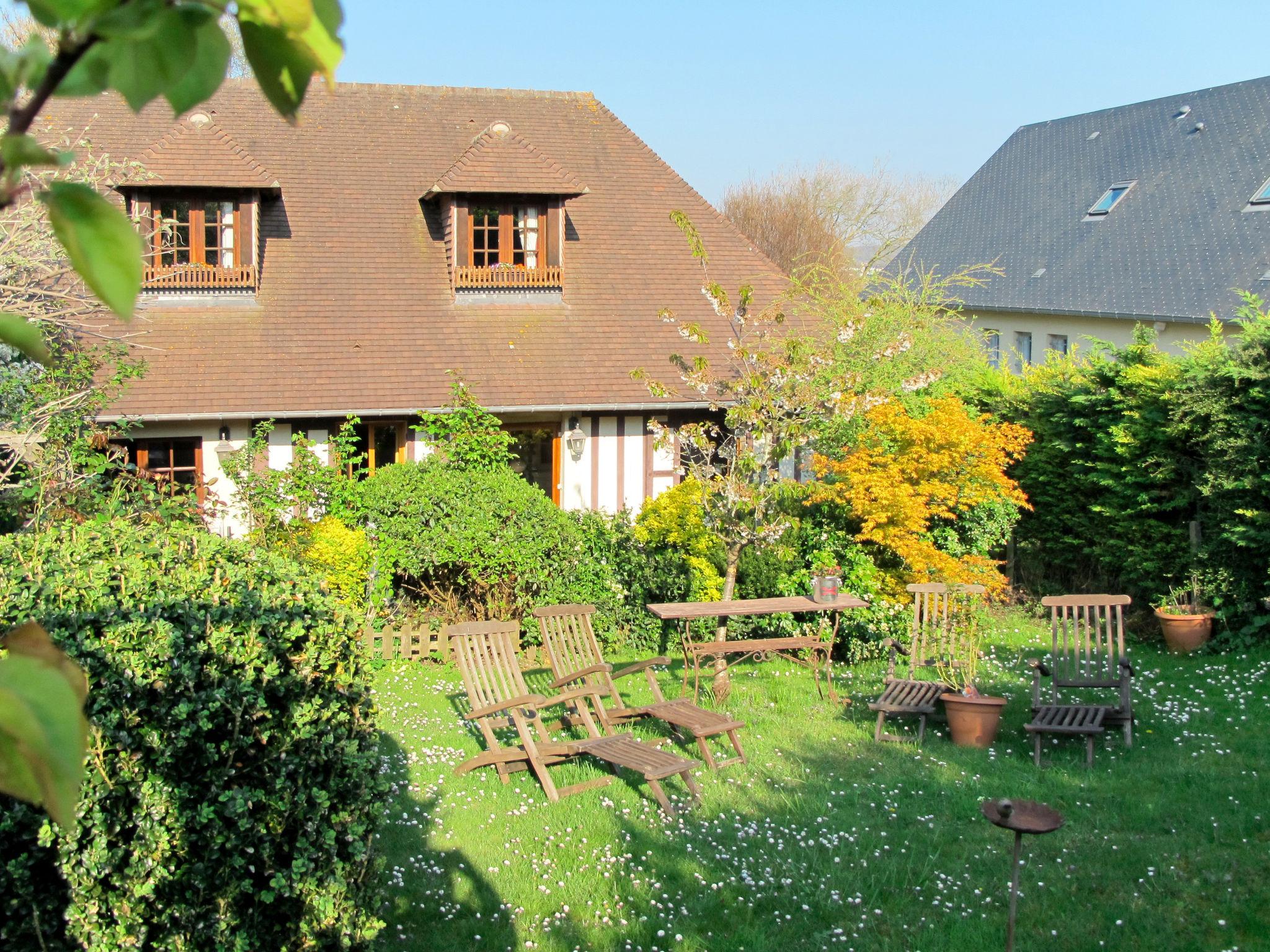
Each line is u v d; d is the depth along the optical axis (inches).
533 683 491.5
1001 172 1411.2
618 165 832.9
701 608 453.7
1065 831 330.3
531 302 721.0
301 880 210.2
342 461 567.2
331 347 657.0
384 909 271.4
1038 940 263.7
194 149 644.1
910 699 425.1
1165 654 548.1
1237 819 335.0
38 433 450.3
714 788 362.9
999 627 601.0
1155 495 578.9
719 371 690.8
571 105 858.1
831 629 514.9
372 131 790.5
